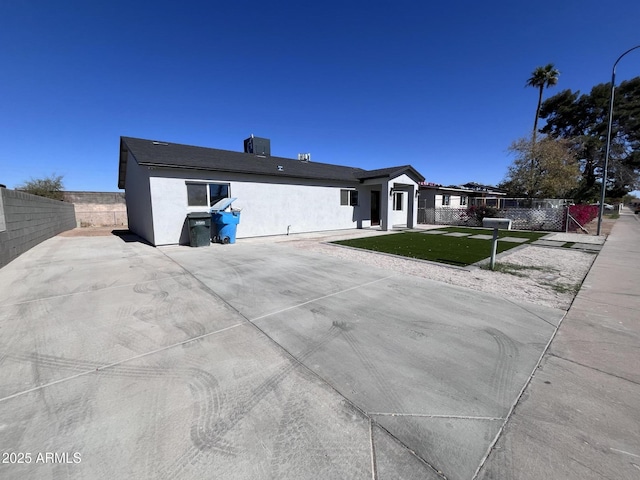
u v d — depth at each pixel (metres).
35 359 2.69
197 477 1.53
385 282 5.29
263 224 12.43
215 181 10.85
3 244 6.71
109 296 4.51
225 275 5.80
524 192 24.08
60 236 13.16
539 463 1.61
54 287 4.99
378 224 18.36
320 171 15.57
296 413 2.01
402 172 15.48
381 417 1.97
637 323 3.46
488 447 1.73
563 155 21.50
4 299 4.37
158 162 9.37
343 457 1.66
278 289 4.88
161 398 2.15
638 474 1.54
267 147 17.66
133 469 1.58
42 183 22.70
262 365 2.61
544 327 3.38
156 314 3.79
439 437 1.80
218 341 3.06
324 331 3.30
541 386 2.30
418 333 3.25
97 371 2.50
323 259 7.41
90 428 1.86
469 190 24.91
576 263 6.89
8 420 1.92
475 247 9.31
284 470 1.57
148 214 10.30
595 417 1.96
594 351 2.83
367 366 2.60
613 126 27.05
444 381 2.38
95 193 23.20
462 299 4.37
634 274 5.77
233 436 1.80
